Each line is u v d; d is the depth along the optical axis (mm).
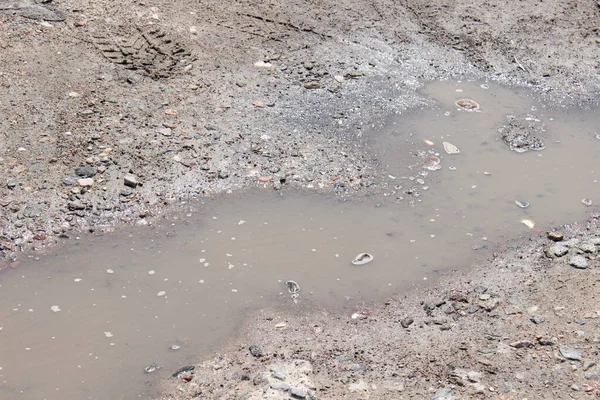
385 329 3248
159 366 3135
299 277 3398
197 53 4238
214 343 3201
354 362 3137
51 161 3682
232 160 3773
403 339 3211
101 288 3336
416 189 3730
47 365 3127
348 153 3857
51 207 3545
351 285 3385
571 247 3514
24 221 3498
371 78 4230
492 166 3852
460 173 3811
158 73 4105
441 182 3768
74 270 3383
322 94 4113
